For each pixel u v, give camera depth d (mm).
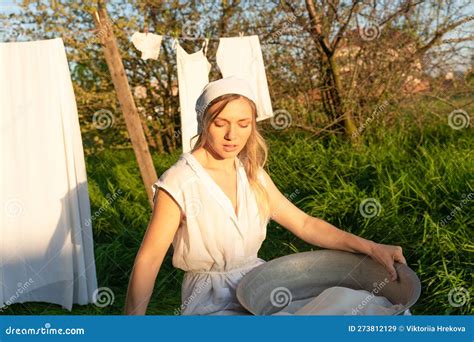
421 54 5000
